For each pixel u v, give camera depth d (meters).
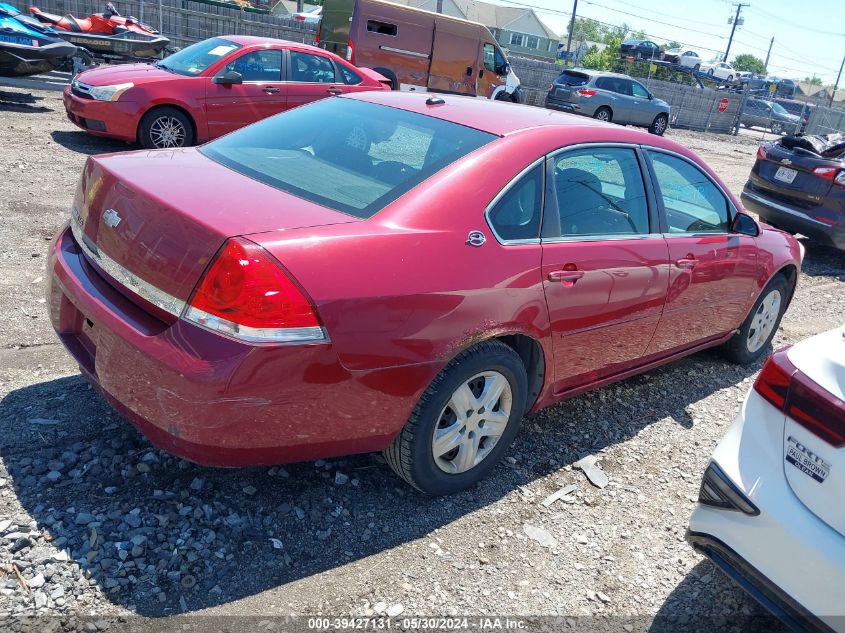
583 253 3.35
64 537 2.59
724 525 2.49
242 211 2.61
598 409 4.27
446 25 15.45
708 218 4.36
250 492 3.00
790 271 5.29
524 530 3.08
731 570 2.50
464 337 2.84
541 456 3.66
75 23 13.09
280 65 9.77
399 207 2.86
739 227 4.48
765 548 2.36
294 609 2.48
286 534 2.81
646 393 4.60
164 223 2.56
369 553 2.80
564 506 3.29
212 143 3.61
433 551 2.86
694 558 3.11
